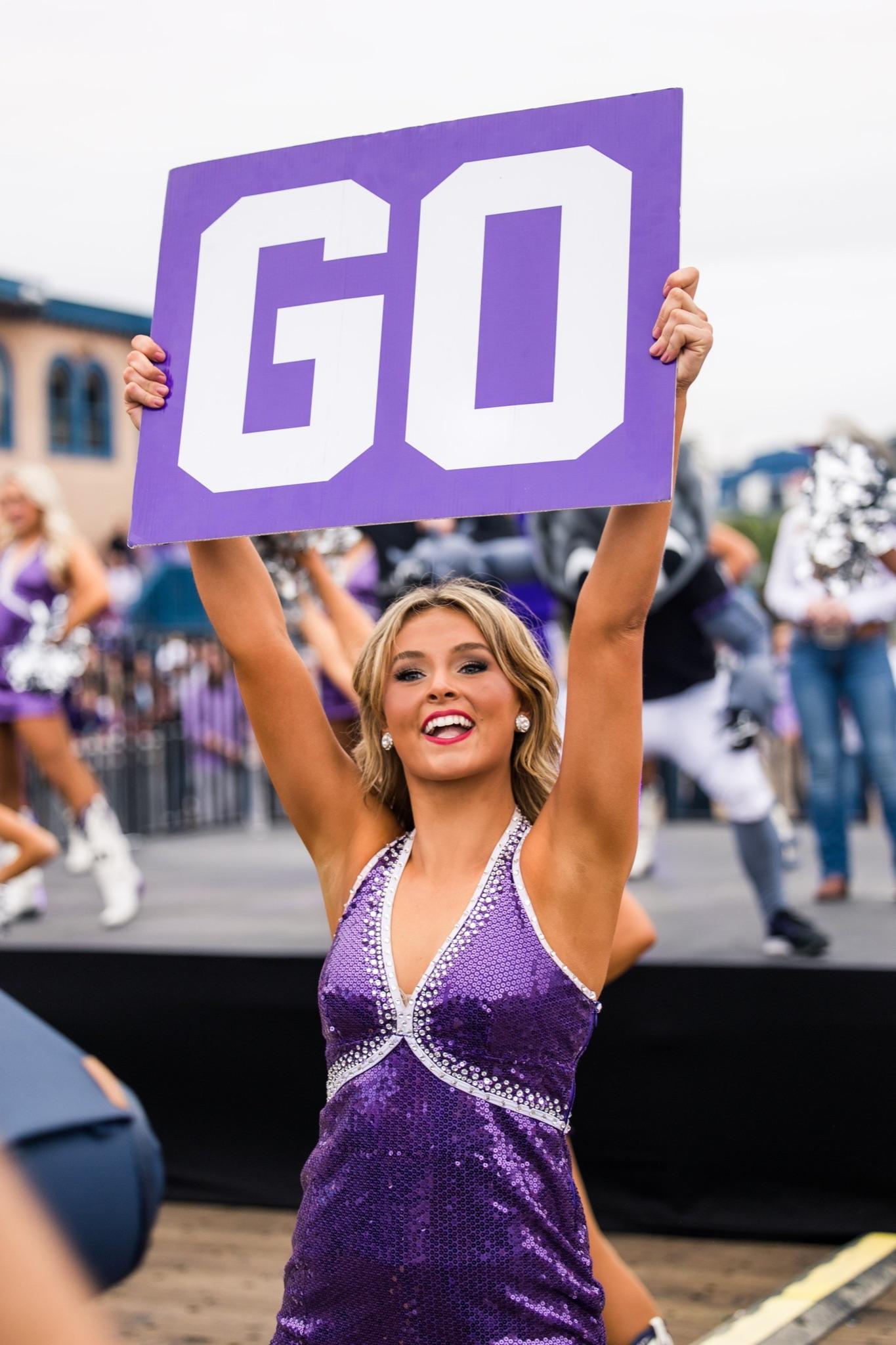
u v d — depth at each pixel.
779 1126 3.05
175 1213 3.38
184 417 1.60
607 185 1.49
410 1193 1.42
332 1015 1.51
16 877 4.27
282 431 1.56
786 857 5.39
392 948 1.51
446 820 1.58
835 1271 2.82
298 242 1.59
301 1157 3.36
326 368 1.56
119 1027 3.47
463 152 1.55
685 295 1.44
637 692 1.51
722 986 3.09
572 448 1.45
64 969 3.52
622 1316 2.06
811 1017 3.03
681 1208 3.12
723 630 3.68
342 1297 1.44
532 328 1.49
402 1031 1.46
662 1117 3.13
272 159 1.62
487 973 1.46
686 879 5.14
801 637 4.50
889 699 4.43
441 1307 1.40
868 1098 3.00
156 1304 2.85
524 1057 1.45
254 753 7.13
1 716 4.49
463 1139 1.42
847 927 4.01
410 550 5.26
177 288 1.63
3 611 4.54
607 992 3.17
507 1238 1.40
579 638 1.51
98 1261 1.95
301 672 1.70
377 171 1.58
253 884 5.24
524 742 1.67
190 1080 3.43
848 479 4.24
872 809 6.72
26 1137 1.86
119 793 6.74
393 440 1.51
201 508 1.56
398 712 1.59
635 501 1.42
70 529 4.70
